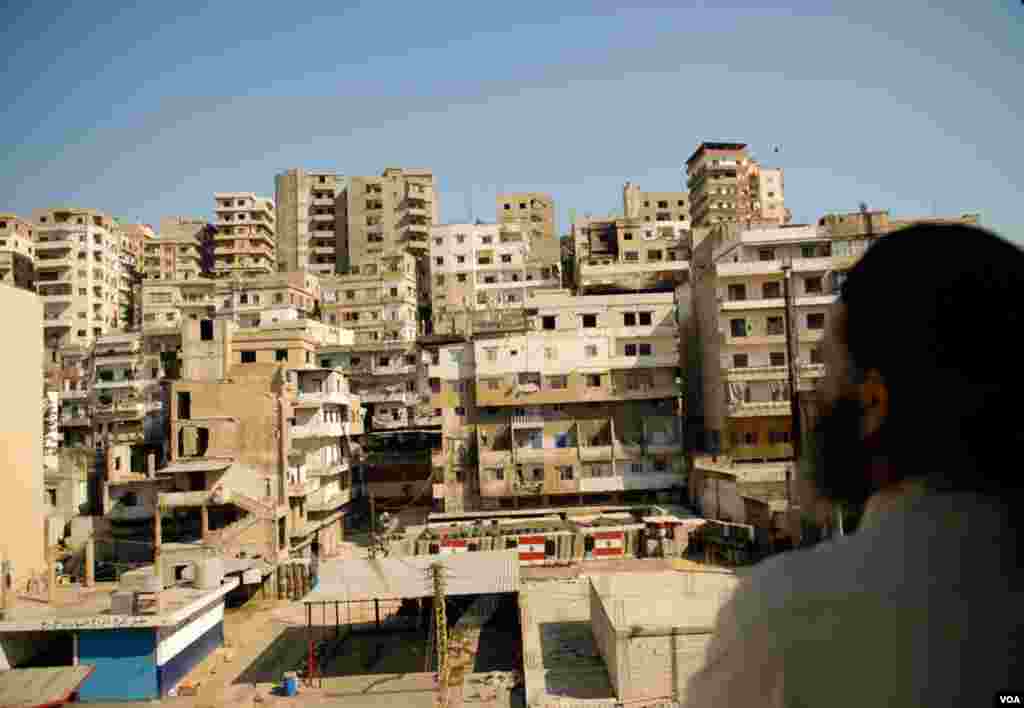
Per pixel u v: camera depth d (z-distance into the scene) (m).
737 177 112.44
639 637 26.05
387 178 115.94
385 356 82.69
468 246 97.94
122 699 33.81
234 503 51.50
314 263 121.38
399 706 31.58
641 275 79.69
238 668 37.69
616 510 59.81
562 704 25.58
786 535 45.88
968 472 1.62
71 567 53.41
